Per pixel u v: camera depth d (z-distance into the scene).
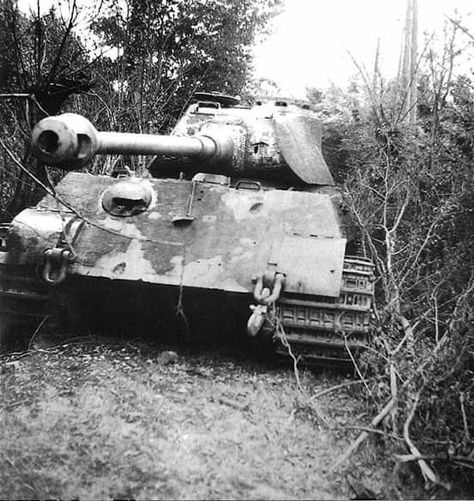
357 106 14.65
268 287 7.17
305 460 5.66
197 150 8.05
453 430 6.23
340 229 8.10
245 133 9.27
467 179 9.16
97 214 8.05
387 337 7.21
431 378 6.21
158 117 14.92
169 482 5.16
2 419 6.09
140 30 15.32
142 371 7.28
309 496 5.12
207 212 7.94
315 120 10.30
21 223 7.82
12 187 12.25
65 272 7.52
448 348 6.83
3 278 7.81
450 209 9.03
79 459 5.43
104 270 7.53
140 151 7.49
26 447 5.59
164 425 6.04
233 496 5.03
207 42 17.14
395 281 8.46
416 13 15.52
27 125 10.95
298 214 7.82
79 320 8.36
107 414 6.19
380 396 6.38
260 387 6.98
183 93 16.98
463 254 8.73
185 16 16.23
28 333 8.51
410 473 5.70
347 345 6.96
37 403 6.39
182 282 7.39
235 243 7.63
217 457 5.55
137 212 8.00
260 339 7.70
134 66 15.36
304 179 9.27
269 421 6.27
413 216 10.25
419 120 12.23
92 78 14.12
